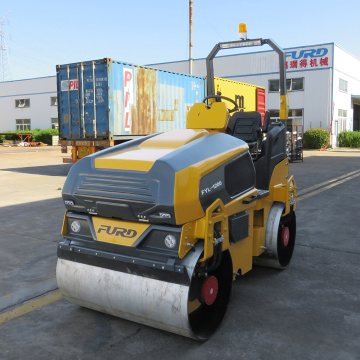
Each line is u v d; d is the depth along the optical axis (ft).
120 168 10.14
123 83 39.78
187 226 9.44
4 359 9.41
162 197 9.20
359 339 10.12
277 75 97.50
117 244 10.03
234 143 11.45
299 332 10.47
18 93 137.28
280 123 14.73
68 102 41.19
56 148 99.09
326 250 17.29
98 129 39.52
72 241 11.14
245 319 11.18
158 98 44.09
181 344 9.96
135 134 41.50
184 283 9.31
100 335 10.46
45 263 15.81
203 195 9.70
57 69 41.63
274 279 14.07
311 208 26.16
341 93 100.32
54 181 38.45
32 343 10.09
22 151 86.63
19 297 12.74
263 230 13.66
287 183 14.19
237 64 101.76
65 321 11.21
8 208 26.03
